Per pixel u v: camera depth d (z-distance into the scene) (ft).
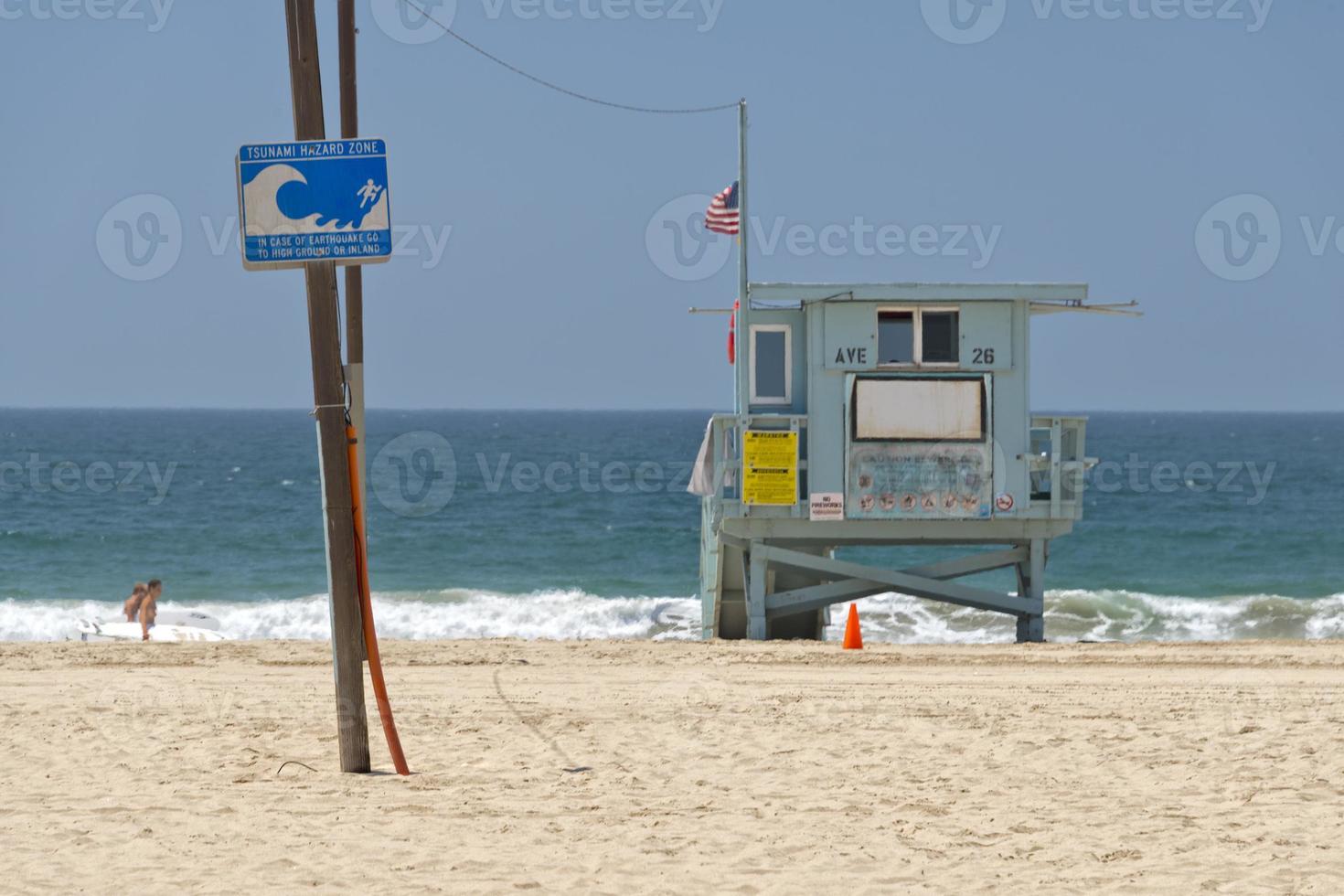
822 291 196.34
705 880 70.64
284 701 131.95
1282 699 131.95
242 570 476.54
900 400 198.18
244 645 181.88
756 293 199.62
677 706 129.29
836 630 302.25
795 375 203.72
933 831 81.10
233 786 93.81
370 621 99.86
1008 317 198.80
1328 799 88.38
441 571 482.28
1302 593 424.87
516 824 82.94
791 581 220.43
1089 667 160.25
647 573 475.31
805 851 76.43
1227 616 336.08
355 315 150.30
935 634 303.27
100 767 100.37
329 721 120.26
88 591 422.00
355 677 99.45
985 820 83.82
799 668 158.61
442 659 165.17
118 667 157.69
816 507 198.49
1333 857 73.56
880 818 84.53
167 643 185.57
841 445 199.41
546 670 156.15
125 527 611.47
